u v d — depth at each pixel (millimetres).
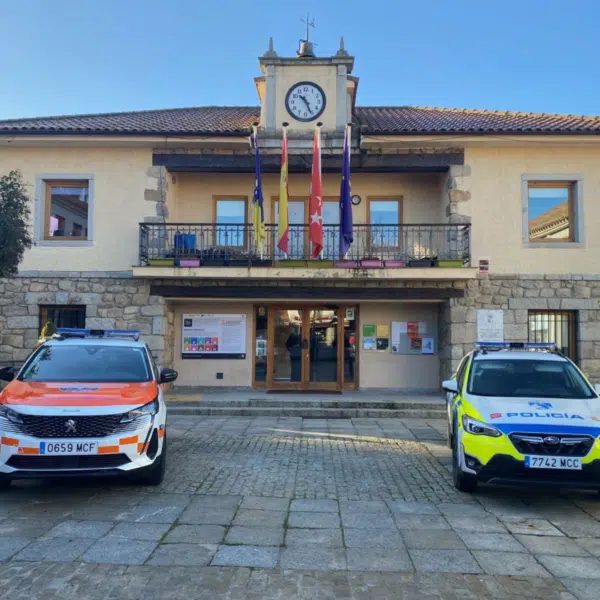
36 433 5879
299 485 6887
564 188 14000
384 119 15711
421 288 13570
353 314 14867
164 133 13445
